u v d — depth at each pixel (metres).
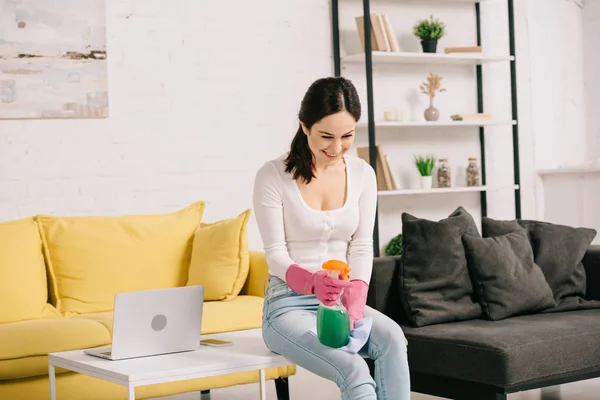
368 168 2.99
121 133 4.80
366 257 2.91
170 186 4.94
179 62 4.96
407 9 5.76
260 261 4.17
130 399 2.49
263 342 3.01
